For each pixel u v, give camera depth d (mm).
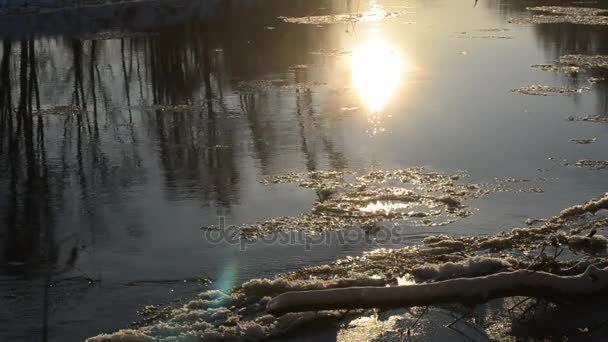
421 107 14930
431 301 6410
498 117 14078
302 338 6352
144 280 7633
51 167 11742
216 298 7109
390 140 12594
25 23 27938
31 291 7430
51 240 8773
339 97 15852
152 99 16406
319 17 29641
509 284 6504
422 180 10539
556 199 9742
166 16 29984
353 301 6383
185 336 6312
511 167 11078
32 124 14602
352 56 20734
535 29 25219
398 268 7625
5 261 8180
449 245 8219
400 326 6516
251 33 25359
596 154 11656
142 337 6277
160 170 11375
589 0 33562
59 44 23672
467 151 11883
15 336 6539
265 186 10453
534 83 17016
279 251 8266
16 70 19984
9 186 10812
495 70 18594
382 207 9547
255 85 17234
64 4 32406
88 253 8375
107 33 25625
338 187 10328
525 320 6582
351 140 12617
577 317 6570
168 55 21609
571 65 19000
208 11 31594
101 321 6797
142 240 8695
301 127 13547
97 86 18000
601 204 9336
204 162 11703
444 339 6293
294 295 6398
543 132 12977
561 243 8227
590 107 14711
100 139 13352
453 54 20953
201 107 15406
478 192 10039
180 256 8211
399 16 29875
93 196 10312
